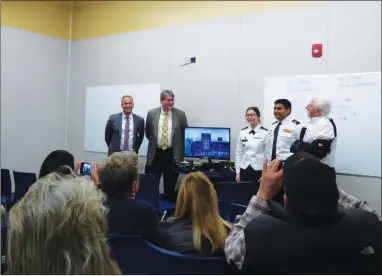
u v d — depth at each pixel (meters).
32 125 6.55
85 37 6.88
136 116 5.57
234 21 5.37
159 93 6.03
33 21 6.50
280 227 1.17
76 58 6.99
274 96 4.99
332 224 1.16
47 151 6.78
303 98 4.79
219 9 5.50
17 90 6.32
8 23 6.17
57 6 6.86
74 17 7.00
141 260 1.45
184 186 1.65
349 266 1.19
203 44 5.63
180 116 5.34
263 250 1.16
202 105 5.62
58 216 0.75
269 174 1.42
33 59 6.53
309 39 4.78
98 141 6.67
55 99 6.88
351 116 4.48
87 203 0.79
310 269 1.18
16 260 0.75
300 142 3.73
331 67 4.63
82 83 6.91
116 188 1.74
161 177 5.50
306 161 1.19
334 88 4.59
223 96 5.44
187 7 5.79
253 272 1.22
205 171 4.79
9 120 6.23
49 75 6.77
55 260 0.75
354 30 4.49
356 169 4.44
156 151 5.30
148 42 6.17
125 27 6.42
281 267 1.17
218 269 1.36
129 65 6.36
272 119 4.99
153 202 3.50
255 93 5.16
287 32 4.94
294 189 1.16
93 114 6.74
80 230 0.77
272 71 5.04
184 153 5.19
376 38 4.36
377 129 4.33
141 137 5.55
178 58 5.86
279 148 4.12
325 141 3.71
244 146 4.64
